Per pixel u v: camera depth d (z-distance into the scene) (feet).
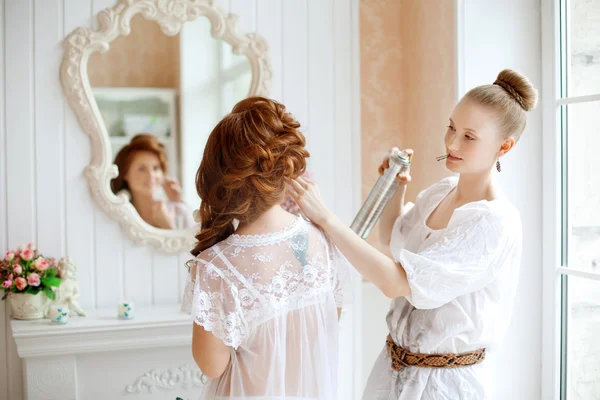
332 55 9.61
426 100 9.29
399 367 5.95
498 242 5.46
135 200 8.75
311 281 4.78
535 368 8.19
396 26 10.07
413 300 5.40
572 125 7.70
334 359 5.00
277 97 9.39
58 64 8.43
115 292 8.80
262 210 4.67
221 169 4.57
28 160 8.39
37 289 8.05
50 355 7.84
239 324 4.52
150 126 8.78
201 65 8.94
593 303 7.41
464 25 8.14
